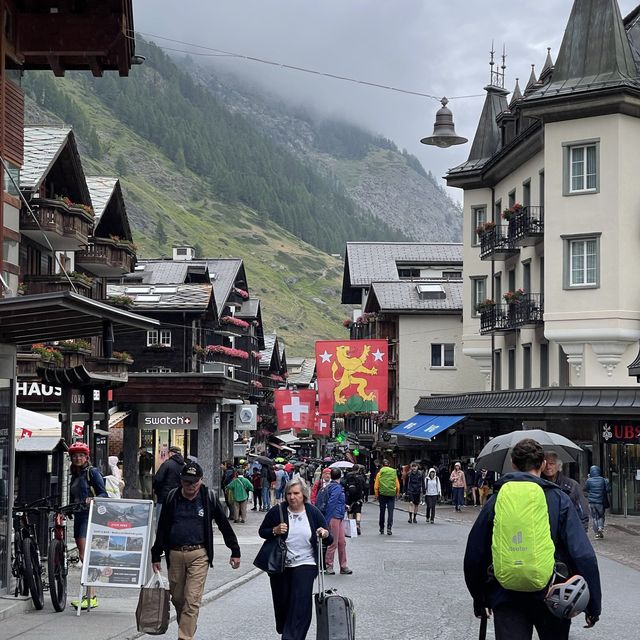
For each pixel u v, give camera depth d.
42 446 19.20
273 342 115.19
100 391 27.48
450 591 17.91
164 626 11.82
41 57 20.72
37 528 16.78
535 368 48.59
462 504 46.88
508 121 55.06
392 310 76.75
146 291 66.75
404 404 76.88
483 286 57.62
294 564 11.55
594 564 7.49
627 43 43.59
